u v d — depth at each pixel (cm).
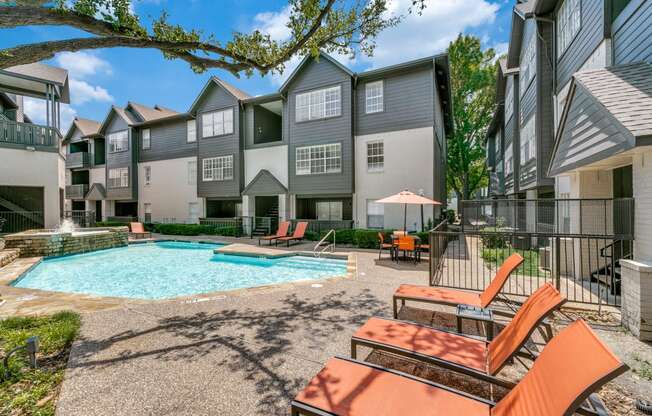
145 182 2355
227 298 555
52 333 388
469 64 2583
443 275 767
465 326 420
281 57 643
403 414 187
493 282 413
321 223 1614
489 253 997
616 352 339
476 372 233
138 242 1612
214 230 1873
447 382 288
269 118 2036
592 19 776
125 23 436
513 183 1516
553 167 709
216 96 1950
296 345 365
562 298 213
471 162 2864
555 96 1024
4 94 1733
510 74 1469
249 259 1161
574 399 133
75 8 394
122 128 2408
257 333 400
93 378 294
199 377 296
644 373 295
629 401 256
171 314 473
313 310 490
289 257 1137
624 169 608
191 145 2141
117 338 386
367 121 1516
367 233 1312
